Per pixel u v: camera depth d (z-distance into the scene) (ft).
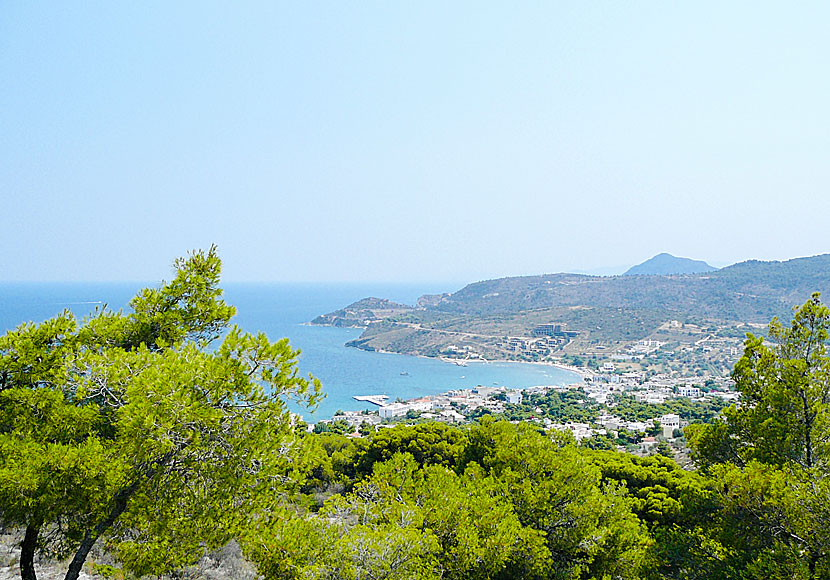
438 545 34.88
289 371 23.70
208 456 21.91
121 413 22.03
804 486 33.27
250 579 33.24
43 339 26.13
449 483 40.83
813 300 43.11
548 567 38.63
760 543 35.37
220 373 21.93
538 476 47.52
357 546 29.35
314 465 25.57
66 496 21.03
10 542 32.32
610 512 45.68
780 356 43.68
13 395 23.68
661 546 39.27
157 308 30.78
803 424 40.65
